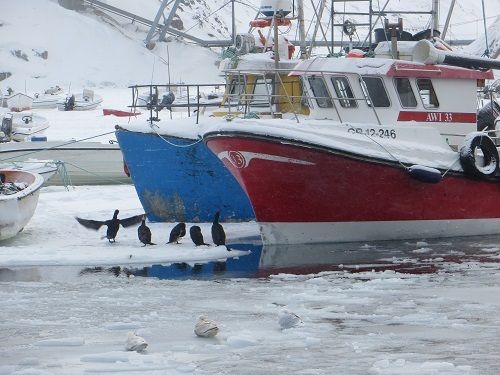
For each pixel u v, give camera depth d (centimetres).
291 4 4628
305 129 3462
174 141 4056
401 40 4228
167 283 2848
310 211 3531
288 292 2645
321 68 3741
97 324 2253
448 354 1903
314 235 3584
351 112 3725
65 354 1950
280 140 3391
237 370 1806
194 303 2503
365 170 3500
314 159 3425
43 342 2044
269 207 3516
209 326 2084
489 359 1861
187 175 4100
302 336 2066
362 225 3606
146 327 2202
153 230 3938
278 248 3519
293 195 3488
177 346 1988
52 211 4428
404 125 3716
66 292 2714
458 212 3731
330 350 1952
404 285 2719
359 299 2495
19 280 2938
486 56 4481
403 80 3750
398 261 3180
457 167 3688
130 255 3272
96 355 1902
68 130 10431
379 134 3612
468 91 3888
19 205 3691
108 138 9256
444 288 2658
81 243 3609
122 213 4278
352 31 4428
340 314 2303
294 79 4175
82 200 4878
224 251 3362
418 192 3619
